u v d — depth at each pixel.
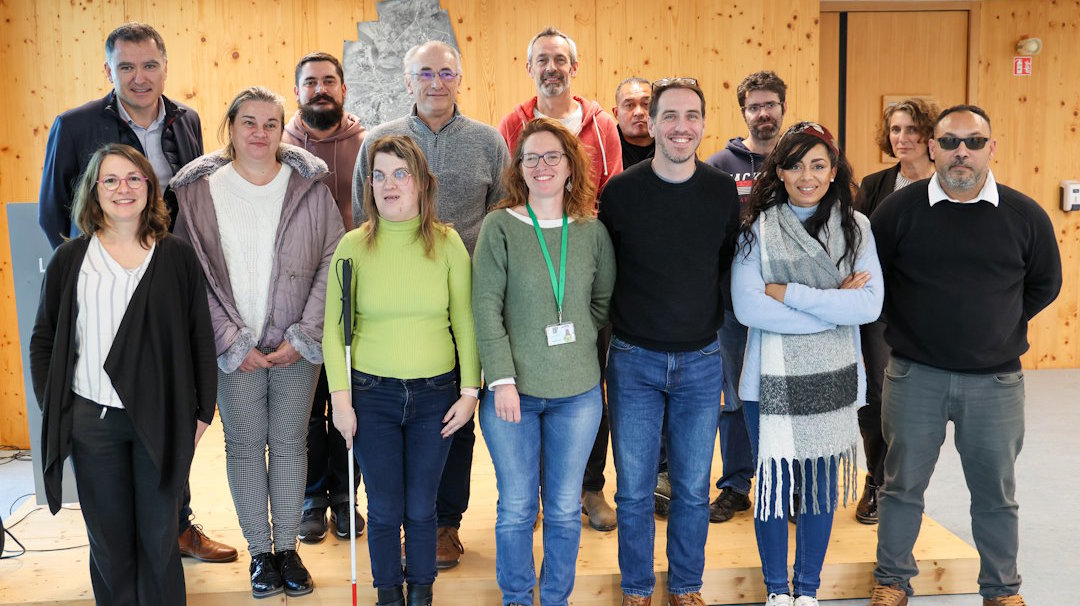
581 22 5.63
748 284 2.87
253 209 3.01
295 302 3.02
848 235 2.87
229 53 5.39
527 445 2.77
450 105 3.24
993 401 2.93
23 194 5.36
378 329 2.78
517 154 2.74
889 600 3.11
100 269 2.70
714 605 3.22
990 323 2.89
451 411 2.81
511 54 5.59
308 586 3.03
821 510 2.97
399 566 2.88
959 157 2.82
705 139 5.78
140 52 3.24
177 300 2.76
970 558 3.30
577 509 2.83
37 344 2.72
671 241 2.75
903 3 6.59
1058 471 4.79
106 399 2.69
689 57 5.71
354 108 5.50
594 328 2.80
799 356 2.87
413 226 2.79
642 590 2.97
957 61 6.72
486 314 2.70
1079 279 7.01
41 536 3.54
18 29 5.23
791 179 2.85
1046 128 6.86
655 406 2.86
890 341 3.08
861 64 6.64
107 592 2.84
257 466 3.04
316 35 5.45
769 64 5.76
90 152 3.29
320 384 3.36
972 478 3.05
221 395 3.00
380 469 2.81
